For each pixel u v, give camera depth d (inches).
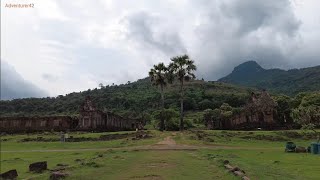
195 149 1866.4
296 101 3602.4
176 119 3752.5
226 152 1681.8
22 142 2618.1
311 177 868.6
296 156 1486.2
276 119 3341.5
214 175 866.8
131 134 2687.0
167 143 2199.8
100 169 995.3
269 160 1318.9
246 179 764.0
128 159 1301.7
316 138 2448.3
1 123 3538.4
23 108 6756.9
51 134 3021.7
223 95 6806.1
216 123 3595.0
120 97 6879.9
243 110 3489.2
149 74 3319.4
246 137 2479.1
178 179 804.6
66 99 7564.0
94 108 3383.4
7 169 1186.0
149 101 6574.8
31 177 884.0
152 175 867.4
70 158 1508.4
